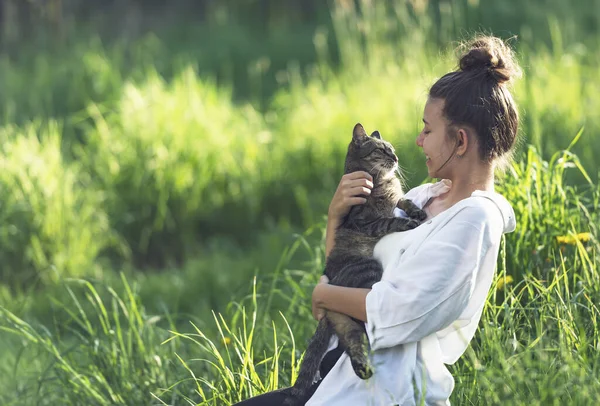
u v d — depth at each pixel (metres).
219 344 5.59
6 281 8.41
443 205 3.63
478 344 4.38
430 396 3.32
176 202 9.49
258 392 4.35
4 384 5.91
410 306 3.18
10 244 8.47
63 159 9.98
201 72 14.65
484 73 3.39
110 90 12.21
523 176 5.35
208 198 9.65
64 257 8.48
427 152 3.44
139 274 8.46
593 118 8.88
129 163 9.70
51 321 7.20
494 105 3.36
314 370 3.49
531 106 7.70
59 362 5.38
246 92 14.20
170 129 10.07
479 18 13.37
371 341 3.24
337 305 3.38
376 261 3.70
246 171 9.81
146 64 14.07
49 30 16.25
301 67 14.78
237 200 9.63
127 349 5.46
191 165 9.76
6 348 6.46
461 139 3.37
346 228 3.85
